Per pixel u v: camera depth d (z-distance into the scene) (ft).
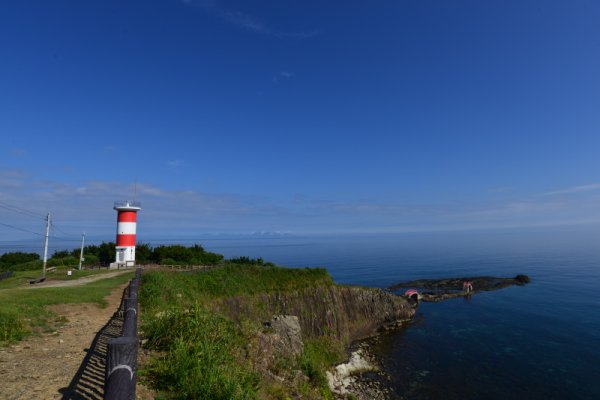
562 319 162.81
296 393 42.24
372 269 437.17
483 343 128.47
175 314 40.24
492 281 281.54
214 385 26.30
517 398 85.61
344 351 117.80
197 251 190.39
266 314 106.42
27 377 27.27
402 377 97.50
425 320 164.04
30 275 130.21
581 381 94.68
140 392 25.03
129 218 160.97
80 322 49.78
